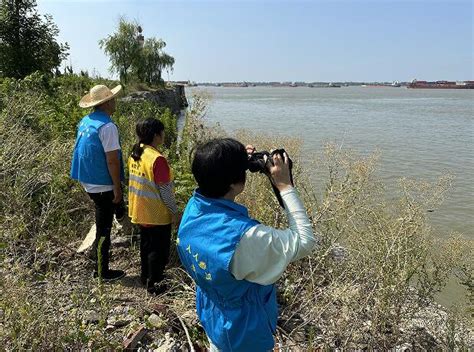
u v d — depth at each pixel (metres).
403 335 3.96
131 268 5.00
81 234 5.57
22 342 3.07
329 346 3.68
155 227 4.31
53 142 7.18
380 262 3.88
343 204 4.34
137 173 4.28
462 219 8.96
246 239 2.11
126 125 9.66
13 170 5.85
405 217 4.06
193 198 2.38
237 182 2.28
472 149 20.92
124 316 3.88
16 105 8.22
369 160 5.17
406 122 37.78
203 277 2.25
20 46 21.56
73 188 6.12
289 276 4.49
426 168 15.41
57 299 3.62
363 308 3.89
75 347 3.25
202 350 3.61
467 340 4.02
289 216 2.30
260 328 2.25
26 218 5.20
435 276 4.16
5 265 3.84
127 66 44.16
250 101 89.25
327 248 4.33
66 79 21.55
